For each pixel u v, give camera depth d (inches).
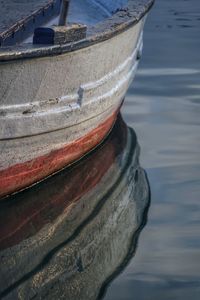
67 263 277.7
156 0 664.4
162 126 399.2
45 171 324.8
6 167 300.8
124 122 405.1
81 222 306.3
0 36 294.8
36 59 285.0
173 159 361.7
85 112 328.8
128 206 319.3
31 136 300.8
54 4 356.8
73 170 347.3
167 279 266.4
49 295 258.2
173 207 317.4
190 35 559.5
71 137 328.8
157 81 462.6
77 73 312.3
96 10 401.4
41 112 300.2
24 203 314.8
